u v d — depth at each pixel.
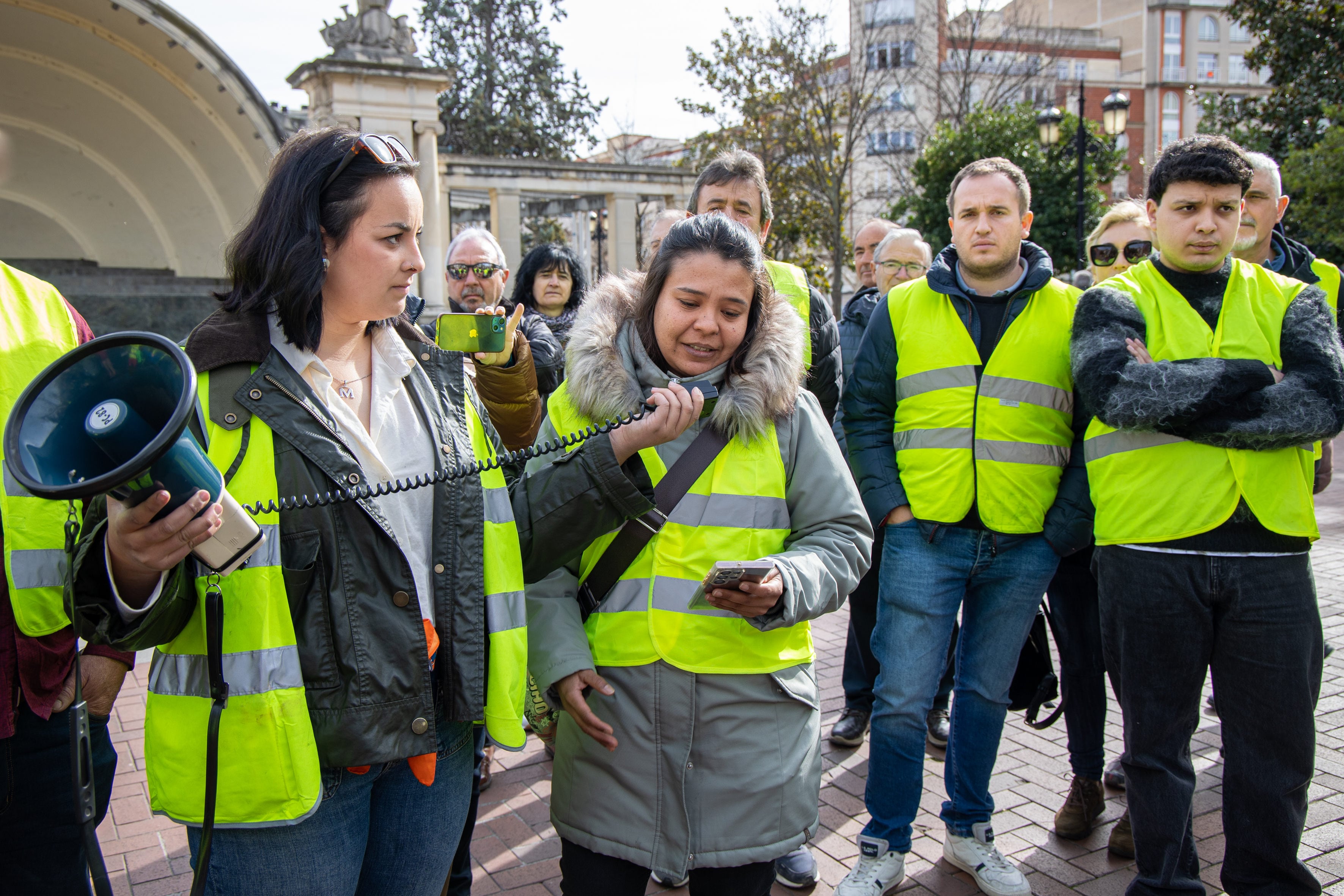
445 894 2.03
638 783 2.10
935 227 21.86
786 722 2.16
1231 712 2.73
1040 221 21.33
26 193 11.53
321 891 1.74
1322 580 6.52
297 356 1.79
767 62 23.41
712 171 3.55
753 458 2.21
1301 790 2.69
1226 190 2.82
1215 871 3.18
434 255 15.83
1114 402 2.71
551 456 2.21
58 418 1.42
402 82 15.30
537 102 33.78
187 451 1.41
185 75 10.68
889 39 30.94
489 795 3.91
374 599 1.76
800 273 3.62
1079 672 3.44
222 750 1.64
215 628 1.60
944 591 3.19
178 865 3.37
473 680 1.88
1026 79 28.23
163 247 12.27
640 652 2.13
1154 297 2.93
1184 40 54.62
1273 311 2.84
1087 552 3.42
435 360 2.03
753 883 2.13
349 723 1.72
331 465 1.71
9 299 1.98
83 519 1.69
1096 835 3.46
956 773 3.22
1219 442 2.65
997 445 3.14
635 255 21.77
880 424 3.40
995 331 3.25
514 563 2.00
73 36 10.26
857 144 31.55
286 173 1.76
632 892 2.17
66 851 2.02
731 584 1.96
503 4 33.75
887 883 3.06
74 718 1.72
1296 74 20.11
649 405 2.10
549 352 3.94
